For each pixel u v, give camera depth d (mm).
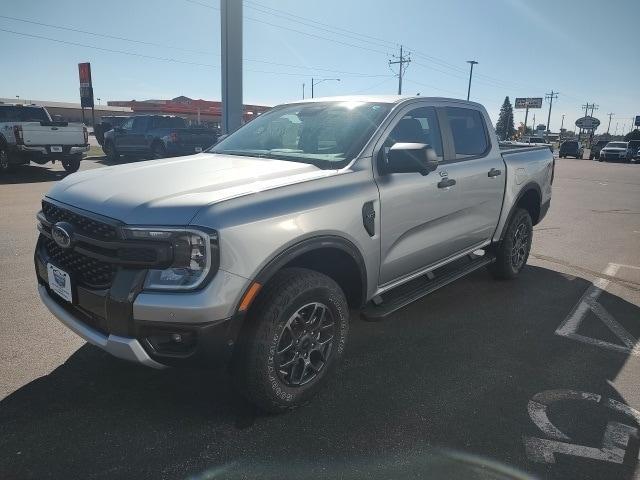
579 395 3244
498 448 2695
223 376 3352
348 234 3080
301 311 2879
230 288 2482
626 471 2547
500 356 3770
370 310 3547
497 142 5035
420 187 3721
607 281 5699
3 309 4355
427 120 4109
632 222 9695
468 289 5301
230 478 2434
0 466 2467
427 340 4023
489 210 4785
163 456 2576
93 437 2707
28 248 6348
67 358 3539
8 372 3338
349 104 3953
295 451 2637
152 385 3225
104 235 2572
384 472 2496
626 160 36500
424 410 3033
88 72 20281
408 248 3734
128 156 21234
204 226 2443
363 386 3295
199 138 18531
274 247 2650
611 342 4066
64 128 14195
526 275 5855
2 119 14672
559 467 2561
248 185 2840
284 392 2844
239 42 10305
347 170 3250
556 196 13812
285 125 4004
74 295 2754
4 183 12602
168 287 2430
